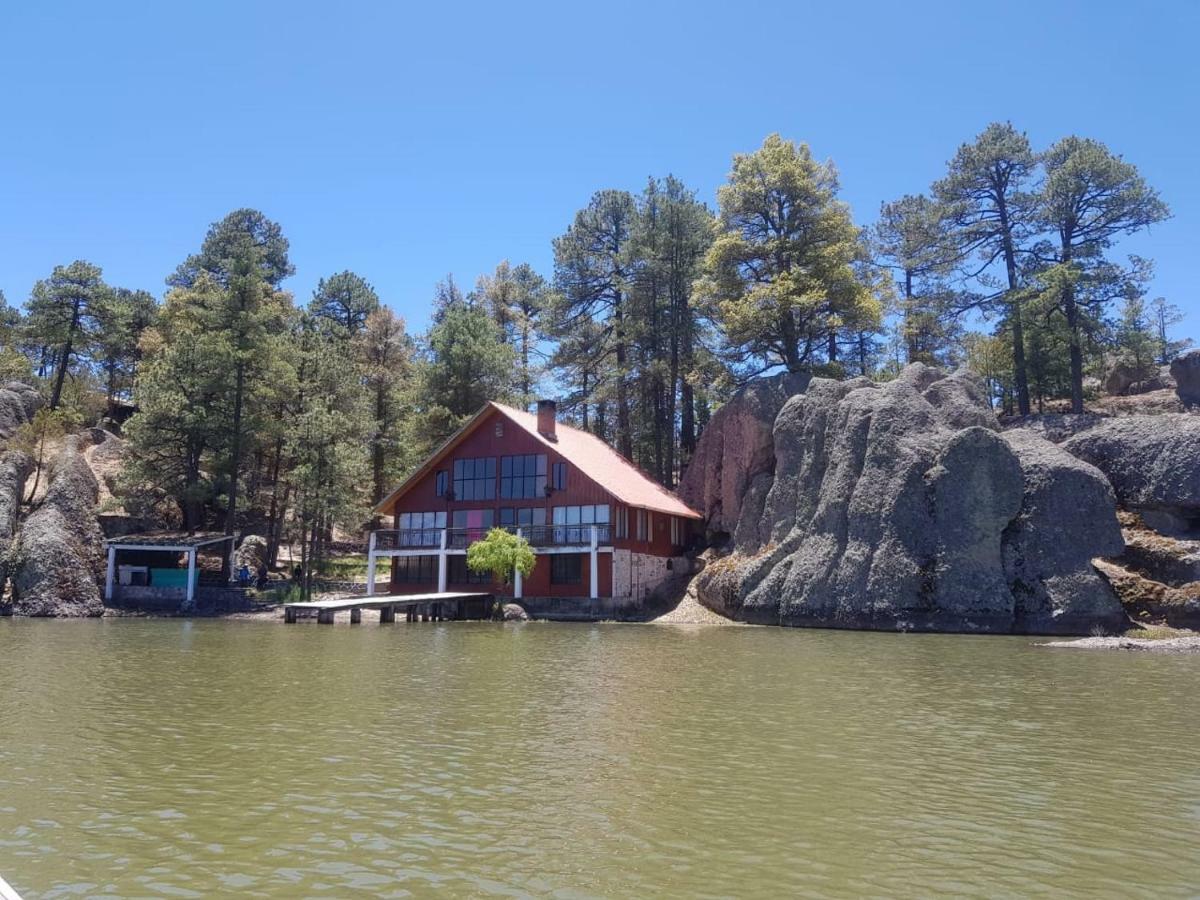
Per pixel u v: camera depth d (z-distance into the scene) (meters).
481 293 76.94
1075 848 9.59
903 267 64.81
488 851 9.44
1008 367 60.62
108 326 68.44
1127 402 56.09
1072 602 35.25
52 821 10.41
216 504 57.00
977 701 18.56
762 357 57.56
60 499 50.66
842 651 28.62
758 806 11.02
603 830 10.11
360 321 78.31
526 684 20.78
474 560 44.78
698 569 51.00
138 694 19.27
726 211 56.75
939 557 37.88
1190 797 11.45
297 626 39.81
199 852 9.40
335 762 13.11
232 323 55.88
